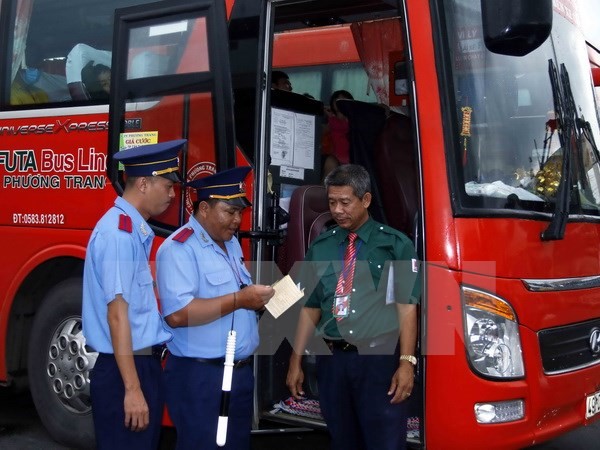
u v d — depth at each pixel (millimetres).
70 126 5730
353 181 4121
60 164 5762
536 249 4625
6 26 6242
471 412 4316
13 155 6031
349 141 5902
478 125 4598
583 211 5199
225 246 4066
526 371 4480
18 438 6172
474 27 4699
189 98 5031
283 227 5281
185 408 3916
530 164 4812
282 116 5426
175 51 5117
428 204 4414
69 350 5750
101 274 3695
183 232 3895
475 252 4352
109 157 5320
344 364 4148
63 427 5801
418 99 4500
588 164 5395
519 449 4793
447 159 4414
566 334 4805
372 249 4145
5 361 6098
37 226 5875
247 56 4918
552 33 5262
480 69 4684
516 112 4824
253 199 4836
